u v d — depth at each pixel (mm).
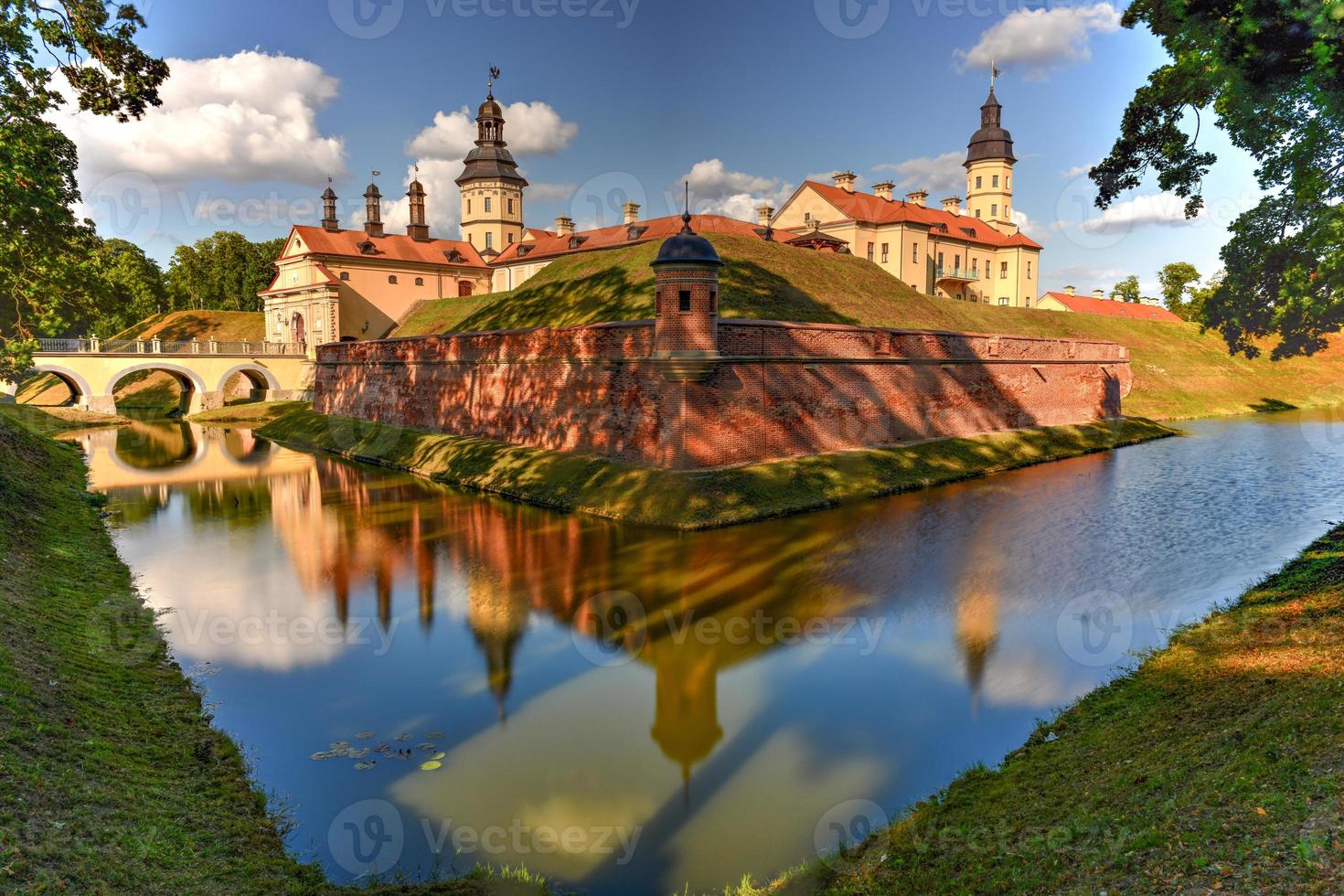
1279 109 13164
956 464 32281
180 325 79625
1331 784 6629
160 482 33219
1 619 12336
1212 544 20797
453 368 38438
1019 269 79250
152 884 7359
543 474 29438
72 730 9836
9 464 24891
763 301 38938
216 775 10273
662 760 10945
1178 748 8914
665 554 20562
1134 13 17391
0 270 27594
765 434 27734
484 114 82938
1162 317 84750
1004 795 9180
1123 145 19234
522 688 13234
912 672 13531
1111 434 42094
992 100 84000
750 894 8062
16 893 6500
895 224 66875
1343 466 33344
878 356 31953
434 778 10531
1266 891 5520
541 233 81750
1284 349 14648
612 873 8531
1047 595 17016
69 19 17359
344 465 38094
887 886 7684
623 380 27953
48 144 26250
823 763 10781
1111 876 6484
